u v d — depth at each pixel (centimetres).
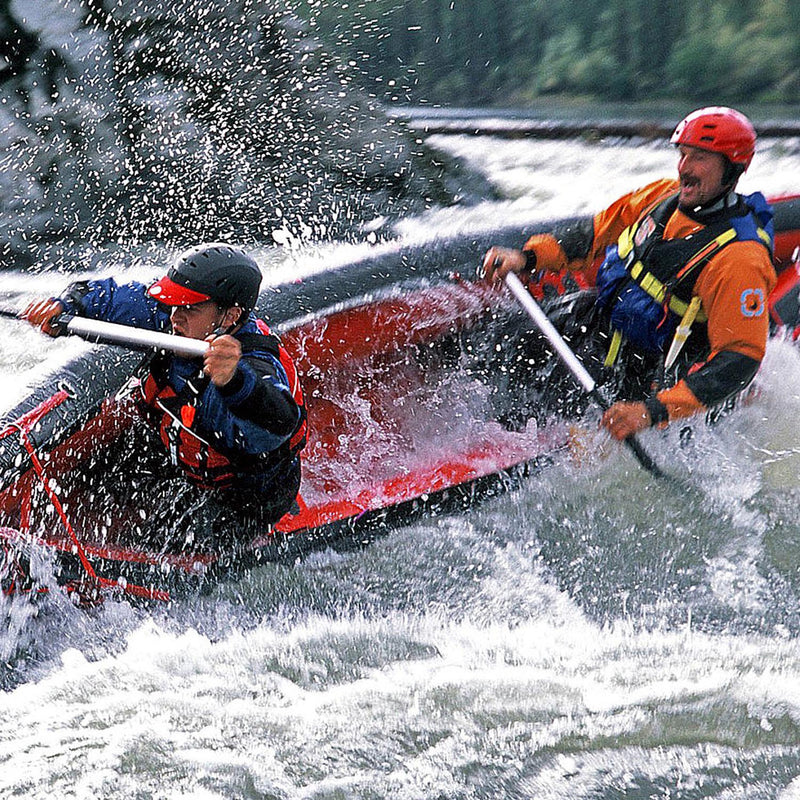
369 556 1302
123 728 1055
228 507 1198
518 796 962
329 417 1491
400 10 4797
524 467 1393
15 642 1175
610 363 1456
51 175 2453
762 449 1427
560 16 6869
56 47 2494
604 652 1191
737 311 1291
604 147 3881
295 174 2556
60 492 1257
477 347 1561
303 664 1162
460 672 1148
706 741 1021
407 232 2467
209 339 1058
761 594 1292
